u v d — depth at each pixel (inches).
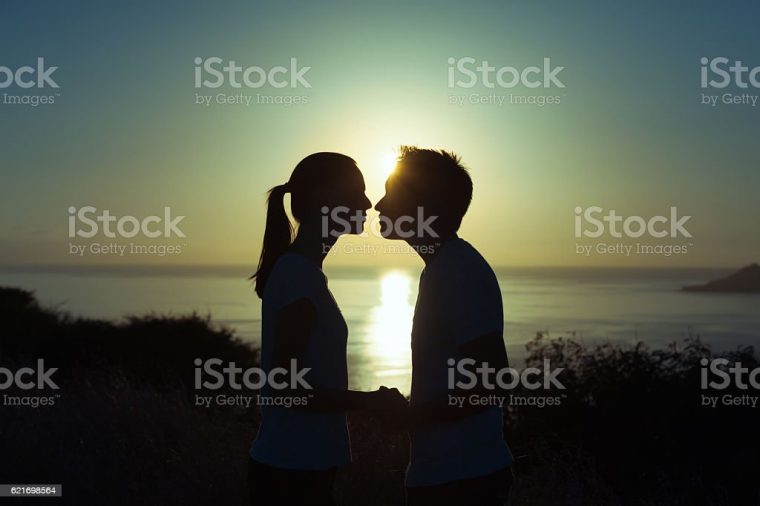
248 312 3149.6
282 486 111.9
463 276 110.0
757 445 273.4
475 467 109.7
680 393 288.8
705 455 268.4
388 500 180.9
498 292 112.5
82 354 586.9
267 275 120.0
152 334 634.8
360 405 110.6
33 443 202.2
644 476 261.3
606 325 2790.4
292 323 109.0
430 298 113.2
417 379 114.7
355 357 1518.2
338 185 117.0
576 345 322.7
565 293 7037.4
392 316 3321.9
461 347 108.4
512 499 174.2
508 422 293.0
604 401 291.1
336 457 114.4
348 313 3555.6
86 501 183.0
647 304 5014.8
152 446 206.8
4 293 798.5
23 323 637.3
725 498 236.2
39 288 5575.8
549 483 182.9
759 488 250.8
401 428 112.1
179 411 239.5
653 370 299.4
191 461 197.5
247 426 233.9
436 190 115.1
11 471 190.1
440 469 110.5
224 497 183.8
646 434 276.4
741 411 278.7
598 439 279.1
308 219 117.3
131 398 241.1
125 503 183.8
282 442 112.0
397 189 116.7
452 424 110.8
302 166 117.7
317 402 109.5
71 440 212.2
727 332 2450.8
